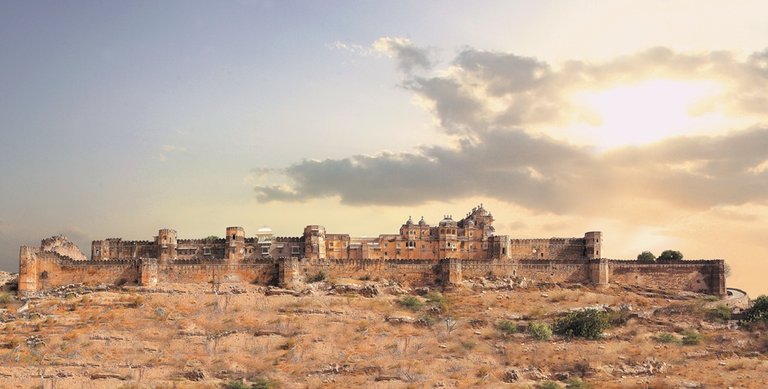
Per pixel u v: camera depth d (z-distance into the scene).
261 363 178.25
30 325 190.12
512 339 189.88
